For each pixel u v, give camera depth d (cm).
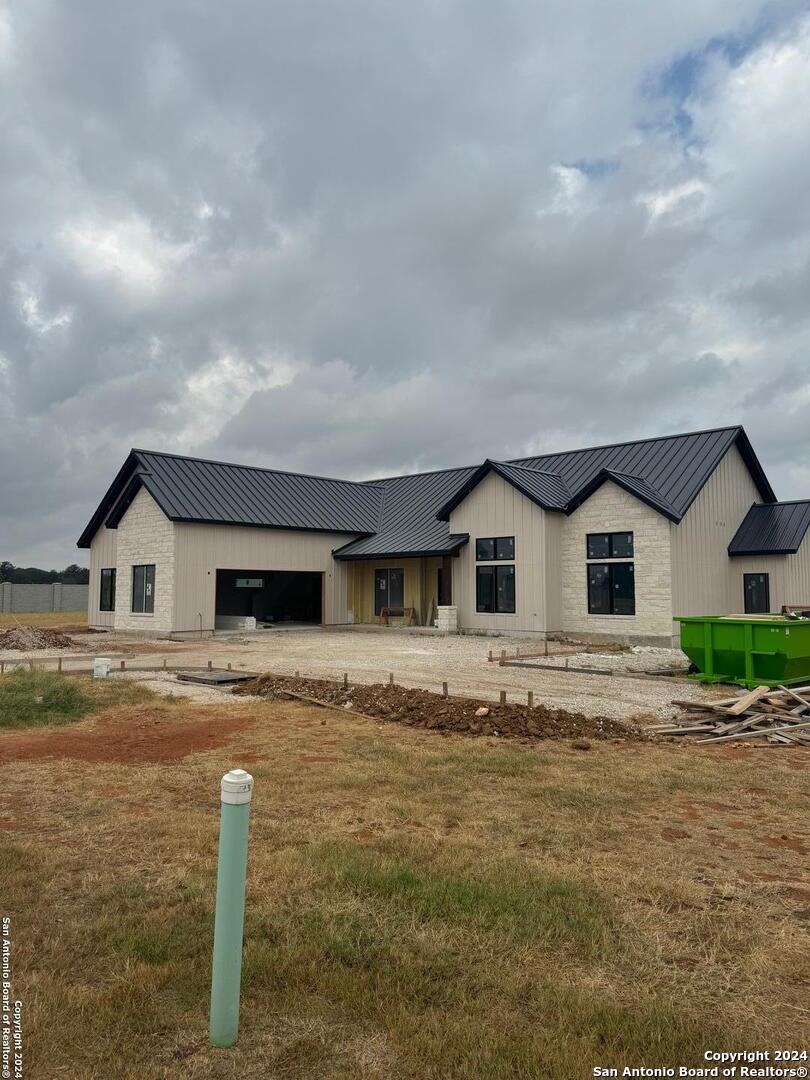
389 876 495
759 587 2473
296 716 1109
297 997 360
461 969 389
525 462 3083
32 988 364
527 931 428
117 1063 310
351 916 444
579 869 524
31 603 5200
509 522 2602
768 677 1341
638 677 1509
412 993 366
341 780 746
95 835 588
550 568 2505
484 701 1098
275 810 654
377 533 3180
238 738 956
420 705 1095
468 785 736
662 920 448
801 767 834
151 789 722
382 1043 328
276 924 432
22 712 1089
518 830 607
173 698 1250
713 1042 331
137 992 362
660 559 2283
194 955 400
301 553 3023
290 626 3070
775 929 439
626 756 876
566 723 1016
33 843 566
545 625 2478
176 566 2650
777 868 534
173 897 470
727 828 622
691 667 1544
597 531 2442
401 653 2055
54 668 1650
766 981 384
